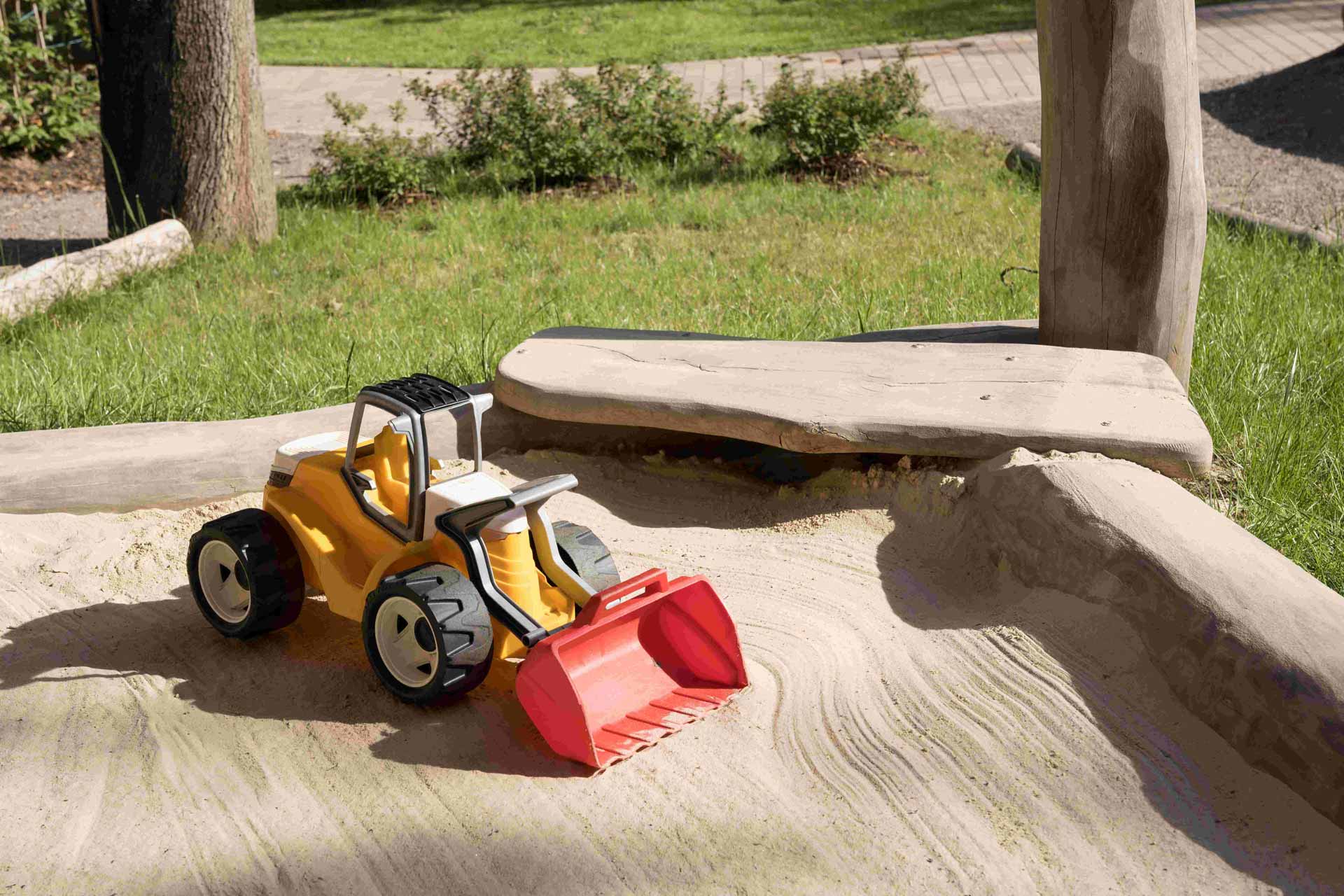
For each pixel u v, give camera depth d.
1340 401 2.94
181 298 3.97
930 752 2.25
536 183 5.40
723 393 2.82
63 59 6.85
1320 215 4.36
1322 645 2.18
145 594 2.64
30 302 3.86
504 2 13.36
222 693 2.41
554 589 2.41
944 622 2.48
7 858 2.15
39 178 6.22
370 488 2.47
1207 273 3.68
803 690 2.37
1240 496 2.69
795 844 2.14
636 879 2.11
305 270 4.25
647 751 2.28
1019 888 2.08
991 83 7.71
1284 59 7.59
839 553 2.66
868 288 3.80
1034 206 4.62
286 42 10.89
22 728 2.35
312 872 2.13
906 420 2.69
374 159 5.26
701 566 2.67
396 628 2.38
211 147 4.43
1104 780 2.19
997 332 3.13
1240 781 2.17
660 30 10.91
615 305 3.77
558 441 3.04
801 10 11.77
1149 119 2.82
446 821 2.19
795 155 5.47
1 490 2.79
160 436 2.89
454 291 3.95
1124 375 2.82
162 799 2.23
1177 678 2.26
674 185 5.36
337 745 2.31
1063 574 2.44
